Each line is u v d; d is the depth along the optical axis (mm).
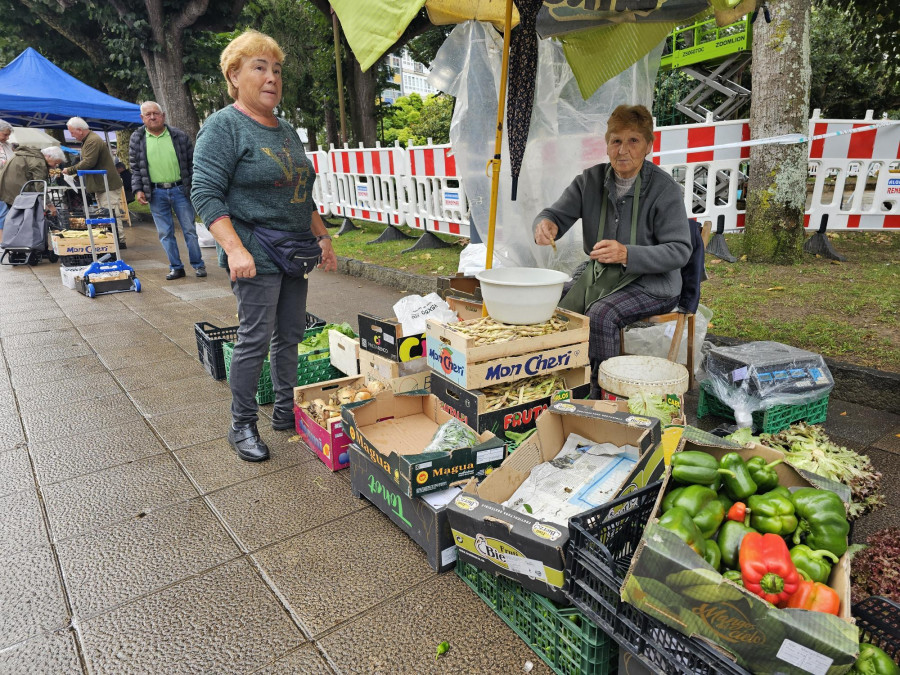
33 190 9484
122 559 2396
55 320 6121
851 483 2297
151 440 3439
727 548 1583
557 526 1769
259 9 19000
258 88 2781
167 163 7566
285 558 2383
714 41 10008
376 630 1996
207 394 4109
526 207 4355
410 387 3178
